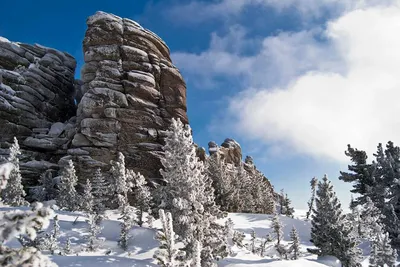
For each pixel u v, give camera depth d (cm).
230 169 8594
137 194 3778
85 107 5491
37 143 5697
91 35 6162
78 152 5269
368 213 4425
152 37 6712
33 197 4831
